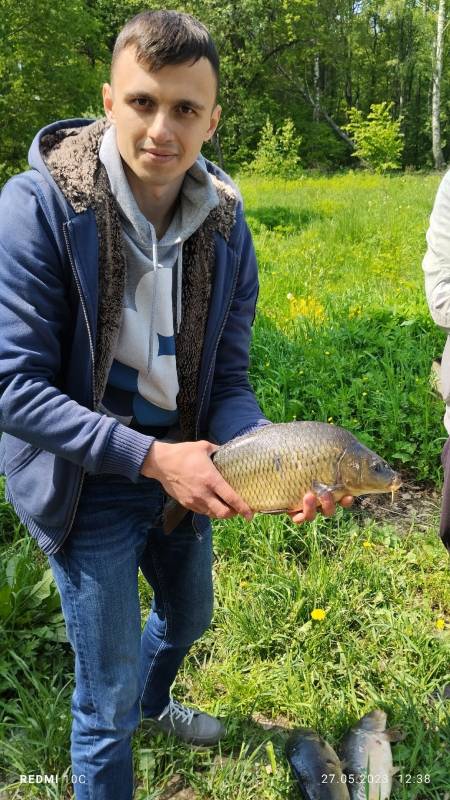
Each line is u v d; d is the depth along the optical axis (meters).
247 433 2.01
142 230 1.88
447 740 2.76
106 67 21.41
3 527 4.02
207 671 3.09
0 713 2.86
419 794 2.62
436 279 3.04
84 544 2.01
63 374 1.96
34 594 3.31
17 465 1.99
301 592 3.47
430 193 18.48
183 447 1.87
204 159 2.12
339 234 12.48
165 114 1.76
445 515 3.01
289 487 1.94
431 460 4.90
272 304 7.71
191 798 2.58
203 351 2.11
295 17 36.44
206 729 2.73
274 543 3.86
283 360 5.75
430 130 47.25
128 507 2.05
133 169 1.84
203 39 1.76
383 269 9.77
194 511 1.99
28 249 1.76
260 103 36.19
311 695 2.96
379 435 5.14
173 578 2.39
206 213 1.96
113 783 2.07
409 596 3.62
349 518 4.33
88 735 2.06
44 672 3.06
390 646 3.28
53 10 17.72
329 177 31.22
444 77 44.16
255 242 11.83
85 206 1.79
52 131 1.98
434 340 6.21
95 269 1.82
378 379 5.49
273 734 2.81
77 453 1.77
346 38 46.84
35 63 17.94
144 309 1.95
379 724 2.69
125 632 2.02
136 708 2.10
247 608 3.39
